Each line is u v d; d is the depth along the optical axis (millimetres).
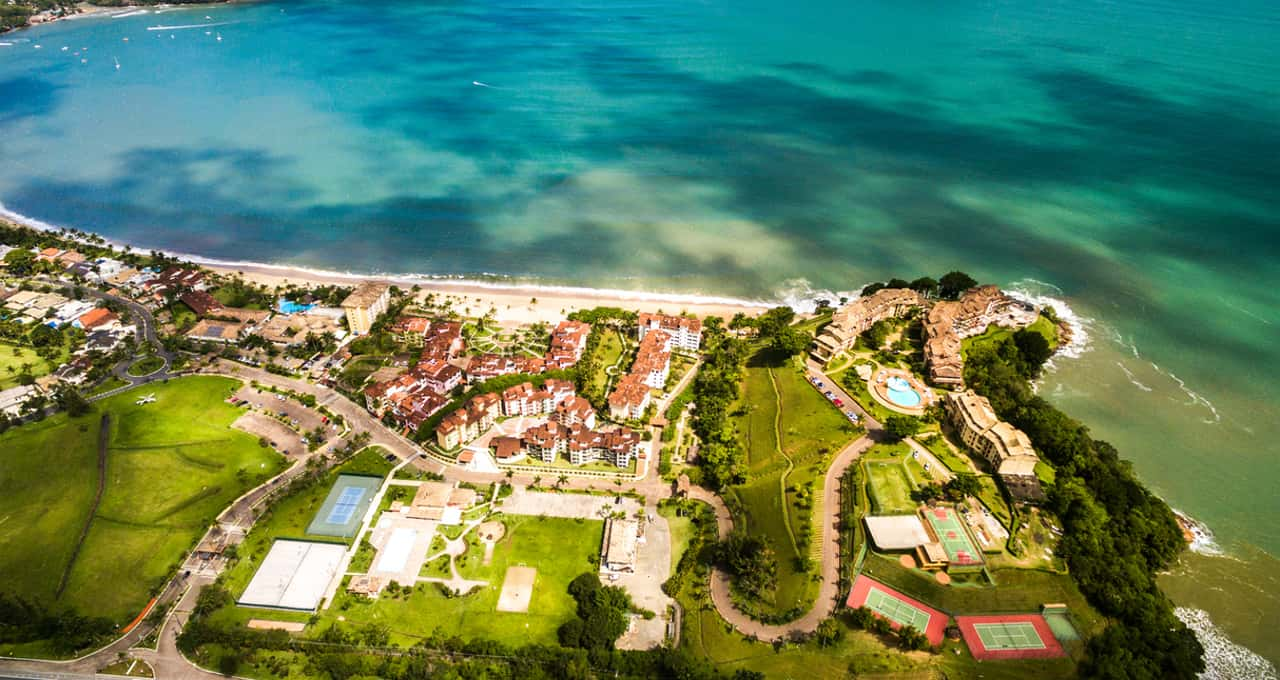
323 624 199125
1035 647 190875
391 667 187000
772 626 197750
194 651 192750
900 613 199000
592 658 188250
